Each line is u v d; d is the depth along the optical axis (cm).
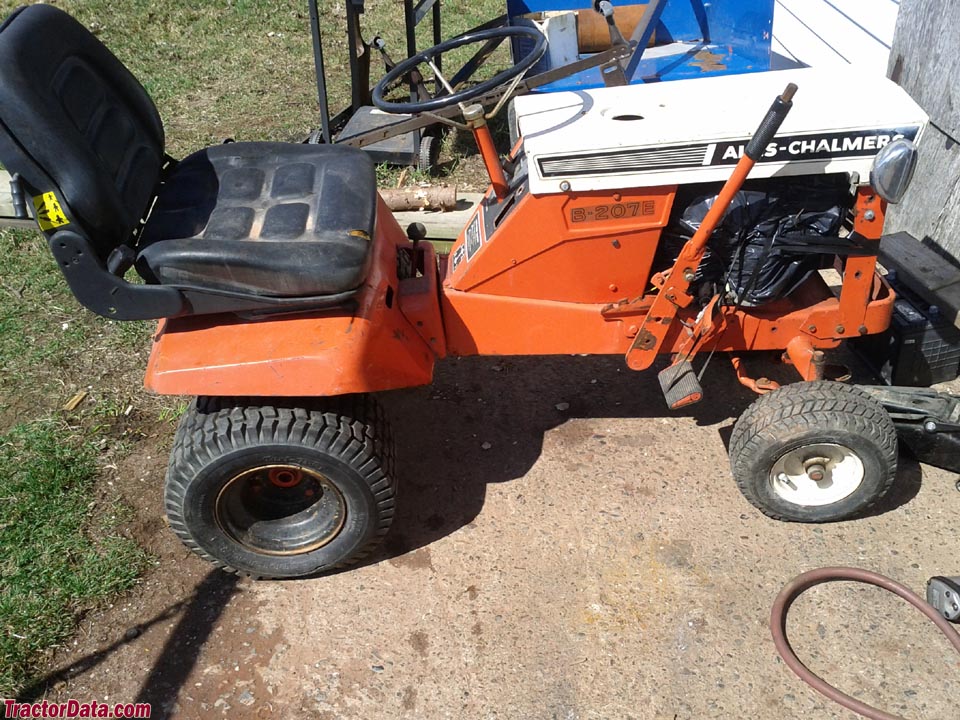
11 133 225
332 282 250
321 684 257
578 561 289
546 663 258
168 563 297
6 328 408
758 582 277
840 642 258
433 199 446
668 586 278
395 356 269
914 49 403
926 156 401
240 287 250
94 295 246
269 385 250
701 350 304
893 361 343
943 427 296
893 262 369
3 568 291
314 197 283
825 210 273
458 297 292
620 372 374
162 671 262
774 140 255
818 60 512
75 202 234
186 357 254
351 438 259
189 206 283
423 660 262
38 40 245
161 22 779
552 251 281
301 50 727
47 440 343
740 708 243
